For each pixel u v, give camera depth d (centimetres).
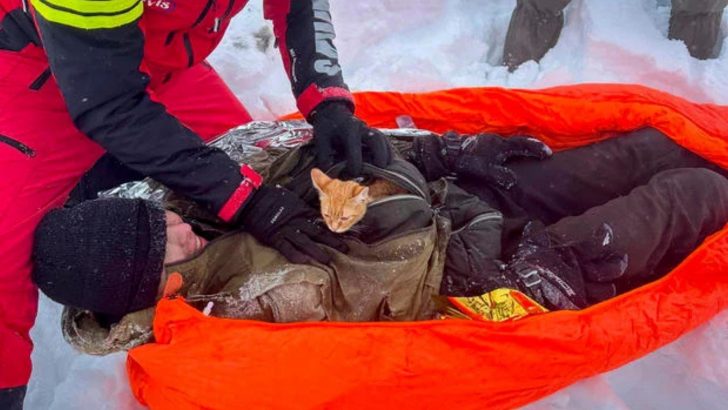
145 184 163
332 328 140
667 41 244
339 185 141
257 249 147
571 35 251
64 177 165
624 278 174
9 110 157
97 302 135
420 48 254
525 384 151
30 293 152
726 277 171
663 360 175
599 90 200
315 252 145
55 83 160
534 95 203
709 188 176
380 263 146
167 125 143
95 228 132
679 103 195
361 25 259
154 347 141
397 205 152
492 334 144
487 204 177
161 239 137
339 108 167
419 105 212
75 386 170
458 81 248
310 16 176
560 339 148
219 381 143
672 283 166
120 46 134
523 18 241
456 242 163
